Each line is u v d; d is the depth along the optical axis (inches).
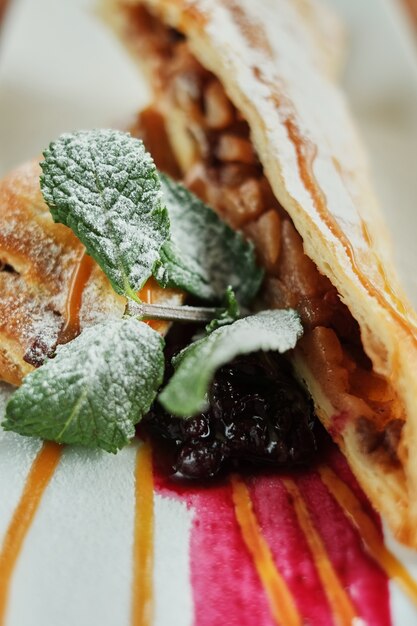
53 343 8.1
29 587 7.2
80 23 12.2
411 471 7.6
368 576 7.5
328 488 8.1
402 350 7.6
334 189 8.7
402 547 7.7
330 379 8.2
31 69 11.7
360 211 8.7
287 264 8.7
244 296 8.7
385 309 7.8
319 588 7.4
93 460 8.0
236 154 9.4
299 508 7.9
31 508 7.7
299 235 8.7
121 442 7.7
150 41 10.9
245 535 7.7
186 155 10.1
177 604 7.2
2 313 8.3
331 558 7.6
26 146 11.0
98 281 8.2
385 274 8.2
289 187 8.5
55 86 11.6
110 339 7.8
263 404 8.2
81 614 7.1
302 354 8.4
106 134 8.2
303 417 8.3
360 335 8.2
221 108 9.7
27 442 8.1
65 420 7.7
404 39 12.2
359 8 12.5
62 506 7.7
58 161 8.0
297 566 7.5
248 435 8.1
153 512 7.8
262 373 8.3
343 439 8.2
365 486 8.0
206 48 9.7
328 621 7.2
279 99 9.3
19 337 8.2
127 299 8.0
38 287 8.3
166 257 8.3
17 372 8.3
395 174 10.8
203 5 10.1
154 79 10.8
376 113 11.6
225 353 7.6
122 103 11.6
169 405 7.4
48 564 7.4
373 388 8.1
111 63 12.0
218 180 9.6
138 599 7.2
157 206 8.0
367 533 7.8
